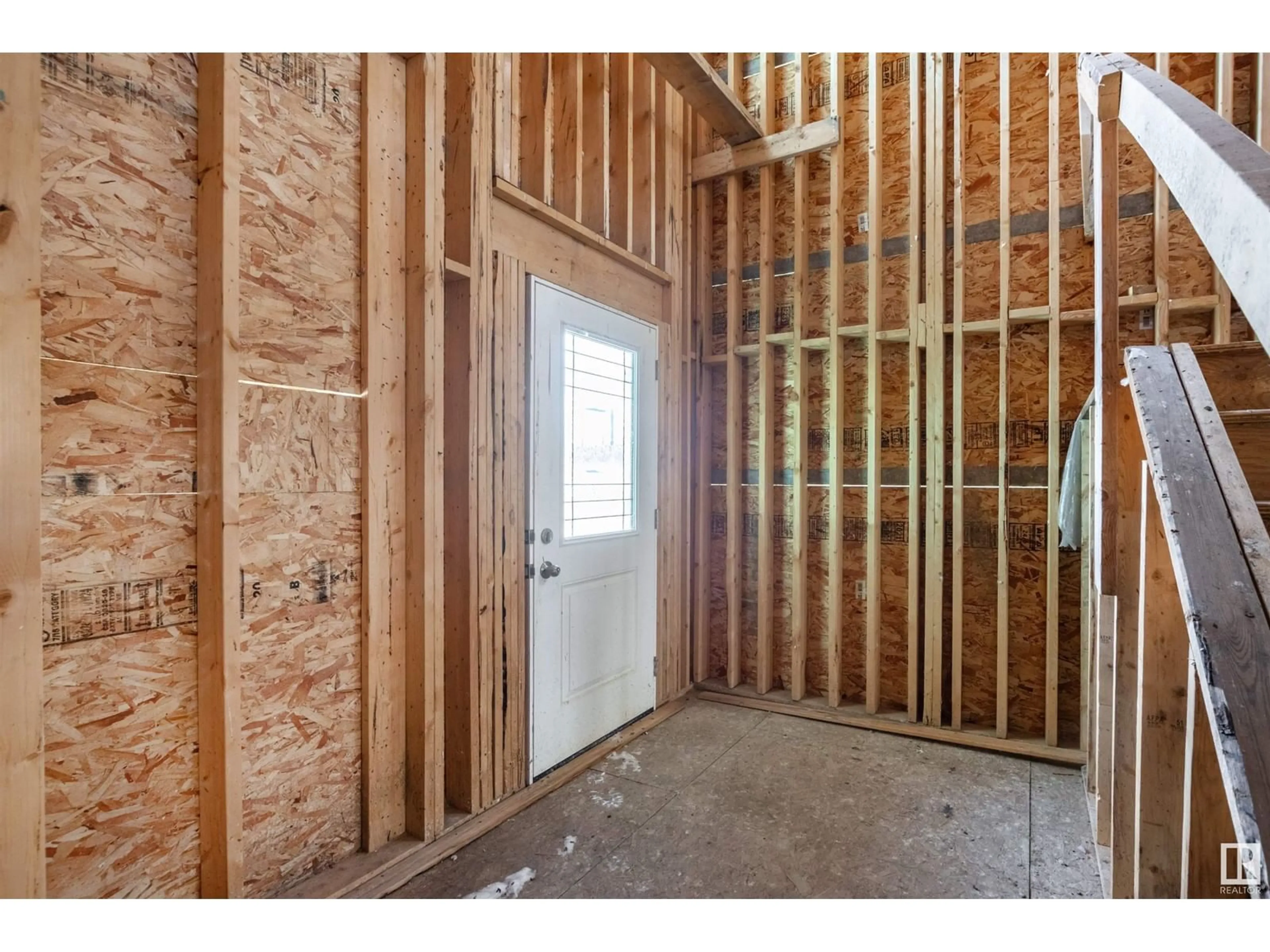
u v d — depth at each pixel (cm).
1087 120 272
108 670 145
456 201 233
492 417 241
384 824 203
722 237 395
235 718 160
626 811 237
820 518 363
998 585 308
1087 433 260
